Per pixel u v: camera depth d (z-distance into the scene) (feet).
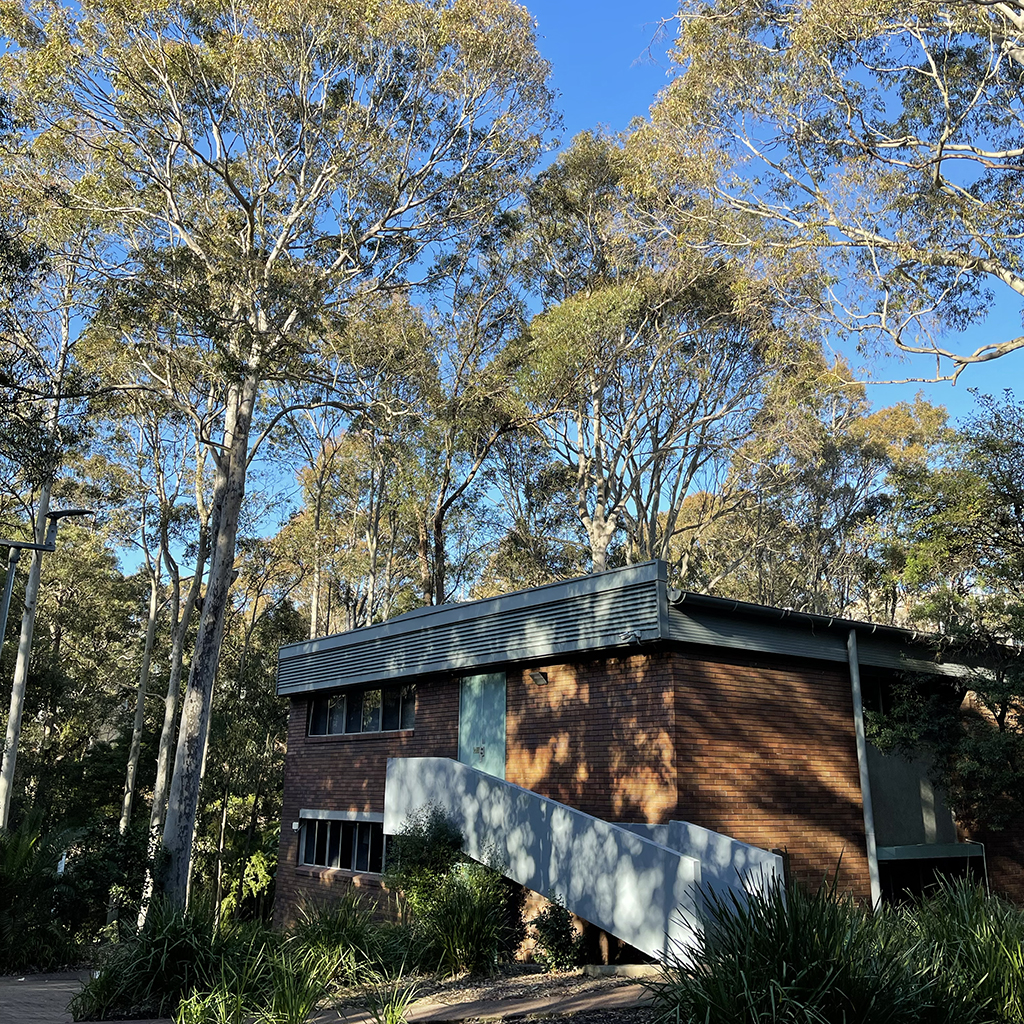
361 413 76.69
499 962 40.75
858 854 51.16
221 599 65.51
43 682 121.60
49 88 68.64
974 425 52.26
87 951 51.21
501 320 103.24
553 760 51.98
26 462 60.80
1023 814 56.59
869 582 58.95
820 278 62.80
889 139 59.77
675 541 124.26
